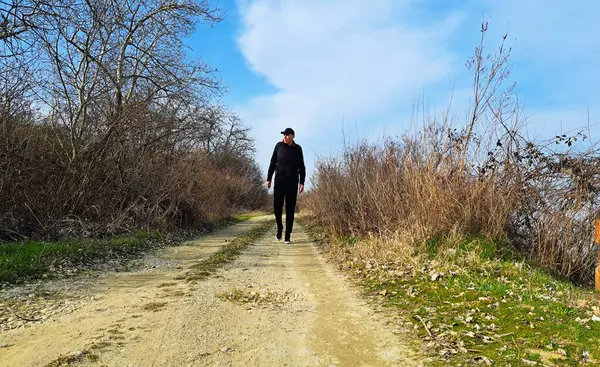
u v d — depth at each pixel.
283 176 8.73
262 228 12.91
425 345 2.92
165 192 11.10
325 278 5.20
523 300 3.89
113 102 11.19
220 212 17.23
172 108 12.92
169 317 3.54
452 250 5.68
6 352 2.79
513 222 6.44
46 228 8.05
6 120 8.34
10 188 8.02
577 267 6.04
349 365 2.62
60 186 8.71
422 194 6.70
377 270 5.43
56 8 8.36
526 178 6.41
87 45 9.89
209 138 14.83
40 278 5.10
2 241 7.34
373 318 3.55
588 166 6.06
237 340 3.03
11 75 8.56
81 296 4.28
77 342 2.96
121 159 10.46
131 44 12.86
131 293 4.41
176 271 5.69
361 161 8.97
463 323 3.32
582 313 3.49
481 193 6.30
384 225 7.36
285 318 3.56
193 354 2.77
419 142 7.27
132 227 9.67
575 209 6.05
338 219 8.86
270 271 5.62
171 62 13.09
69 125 10.29
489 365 2.55
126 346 2.89
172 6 12.79
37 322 3.42
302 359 2.71
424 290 4.39
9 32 7.75
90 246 7.04
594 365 2.49
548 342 2.84
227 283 4.85
